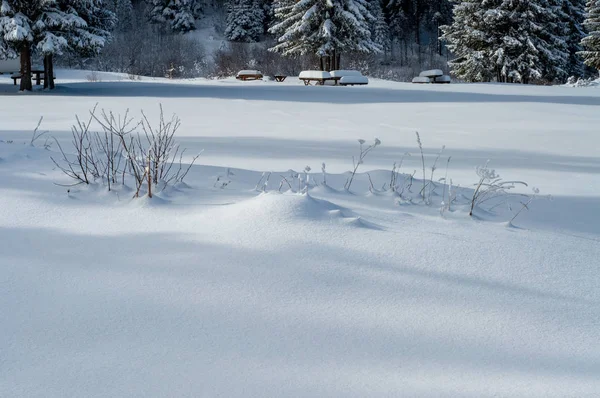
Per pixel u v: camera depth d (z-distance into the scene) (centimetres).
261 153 722
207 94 2111
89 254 304
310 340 215
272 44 5781
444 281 275
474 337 220
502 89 2603
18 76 2888
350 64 4872
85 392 179
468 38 4331
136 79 3797
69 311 238
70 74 3919
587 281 281
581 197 491
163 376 189
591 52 4319
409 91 2384
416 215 392
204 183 468
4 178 459
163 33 6256
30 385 183
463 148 827
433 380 188
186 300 249
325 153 743
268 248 309
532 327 229
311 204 365
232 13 6172
